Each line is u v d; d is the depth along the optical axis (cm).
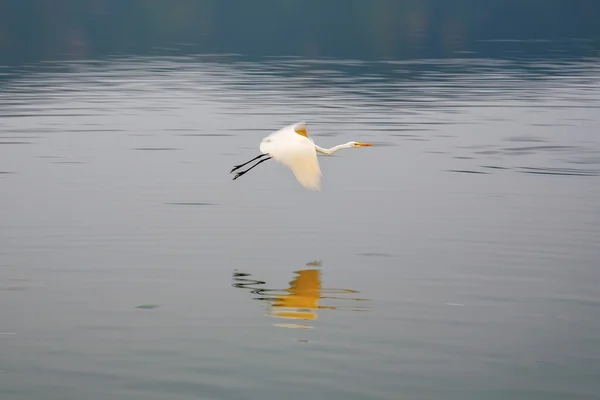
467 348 1030
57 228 1540
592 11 8675
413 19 7806
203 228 1546
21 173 2011
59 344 1041
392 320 1112
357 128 2644
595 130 2597
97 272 1303
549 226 1562
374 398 906
